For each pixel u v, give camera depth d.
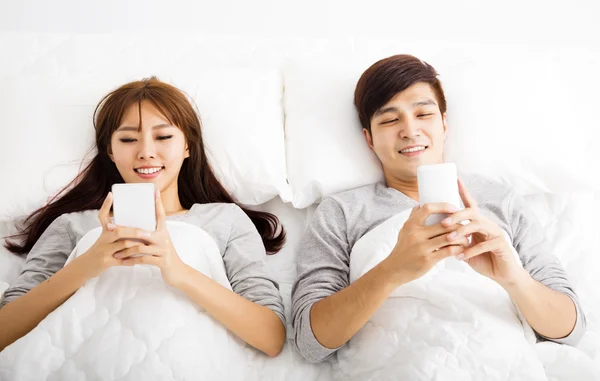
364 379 1.08
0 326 1.06
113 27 1.87
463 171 1.44
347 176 1.43
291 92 1.55
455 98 1.48
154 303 1.05
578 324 1.12
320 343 1.11
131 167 1.29
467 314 1.06
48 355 1.01
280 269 1.38
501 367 1.01
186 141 1.36
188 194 1.41
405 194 1.38
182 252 1.14
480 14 1.96
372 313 1.08
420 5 1.94
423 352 1.03
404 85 1.33
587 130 1.55
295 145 1.48
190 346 1.03
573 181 1.46
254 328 1.11
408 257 1.02
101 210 1.03
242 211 1.37
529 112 1.48
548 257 1.25
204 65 1.66
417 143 1.32
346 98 1.50
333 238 1.28
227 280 1.19
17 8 1.84
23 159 1.36
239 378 1.10
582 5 1.95
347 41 1.74
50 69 1.60
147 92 1.31
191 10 1.89
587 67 1.65
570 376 1.06
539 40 1.96
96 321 1.04
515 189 1.46
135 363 1.00
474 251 1.02
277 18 1.92
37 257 1.25
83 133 1.42
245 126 1.45
